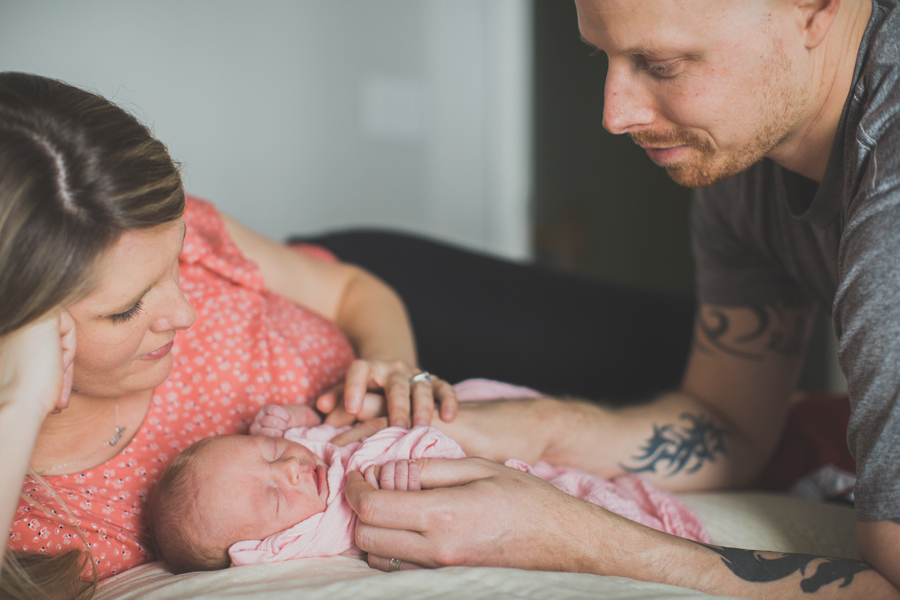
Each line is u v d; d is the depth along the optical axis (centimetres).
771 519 115
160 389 109
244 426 113
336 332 138
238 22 360
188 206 134
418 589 76
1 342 76
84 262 73
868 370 80
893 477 79
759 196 117
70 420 95
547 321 188
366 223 401
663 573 84
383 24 389
